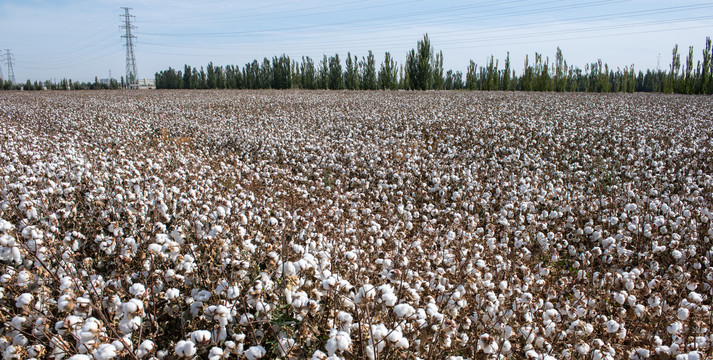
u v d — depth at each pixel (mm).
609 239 4508
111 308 2568
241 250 3422
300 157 10375
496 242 5148
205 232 3949
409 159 9445
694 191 7250
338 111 21969
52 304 2809
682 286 3967
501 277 3961
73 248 3547
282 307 2744
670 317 3373
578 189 7559
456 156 10820
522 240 4926
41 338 2570
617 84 57219
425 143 12992
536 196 6891
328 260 3209
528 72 54312
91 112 20359
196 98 34312
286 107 24734
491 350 2523
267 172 8289
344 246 4129
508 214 5906
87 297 2602
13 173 6285
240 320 2564
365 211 5684
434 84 57375
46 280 2984
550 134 13055
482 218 6191
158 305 2896
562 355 2887
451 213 6211
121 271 3135
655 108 22906
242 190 6703
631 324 3607
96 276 3160
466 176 7984
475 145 12008
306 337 2600
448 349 2732
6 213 4293
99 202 4504
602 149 11227
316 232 4473
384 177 8281
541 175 8586
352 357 2473
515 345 2922
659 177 8352
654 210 5980
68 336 2641
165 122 16891
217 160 10297
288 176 8133
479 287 3398
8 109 22125
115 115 19078
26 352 2400
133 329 2404
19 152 8484
